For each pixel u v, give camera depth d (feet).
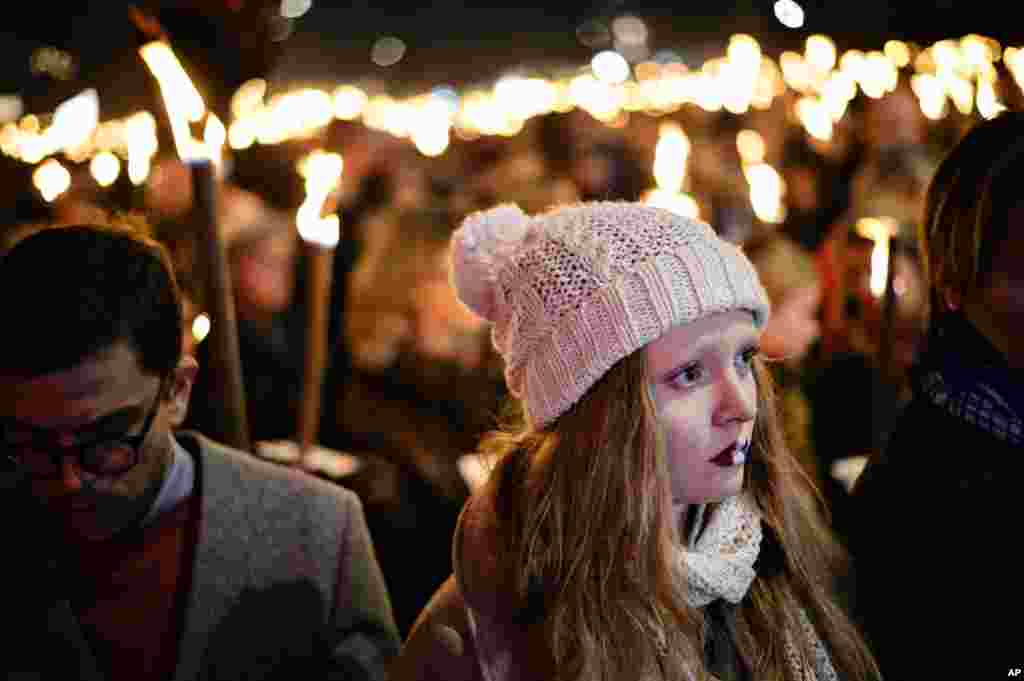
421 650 6.25
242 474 6.46
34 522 5.98
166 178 10.72
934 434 6.79
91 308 5.48
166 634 6.17
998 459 6.63
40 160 15.60
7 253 5.72
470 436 11.28
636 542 5.75
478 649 6.08
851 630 6.40
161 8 8.55
